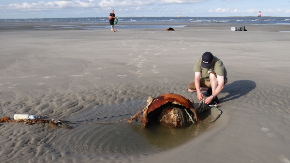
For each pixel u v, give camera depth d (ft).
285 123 11.41
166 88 17.70
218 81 13.73
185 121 12.04
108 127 11.78
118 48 36.45
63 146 9.89
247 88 17.37
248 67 23.53
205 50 34.45
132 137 10.80
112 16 77.05
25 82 18.65
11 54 30.22
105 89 17.35
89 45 39.93
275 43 42.78
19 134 10.75
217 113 13.26
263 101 14.70
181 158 8.71
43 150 9.48
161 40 47.91
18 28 95.96
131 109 14.03
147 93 16.70
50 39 49.70
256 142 9.68
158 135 11.01
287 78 19.49
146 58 28.48
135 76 20.68
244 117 12.30
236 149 9.20
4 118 11.91
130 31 78.07
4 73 21.13
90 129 11.52
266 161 8.38
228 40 48.37
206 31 78.28
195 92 16.83
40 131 11.12
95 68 23.34
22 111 13.41
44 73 21.36
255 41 46.42
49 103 14.69
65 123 11.96
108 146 9.95
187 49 35.50
